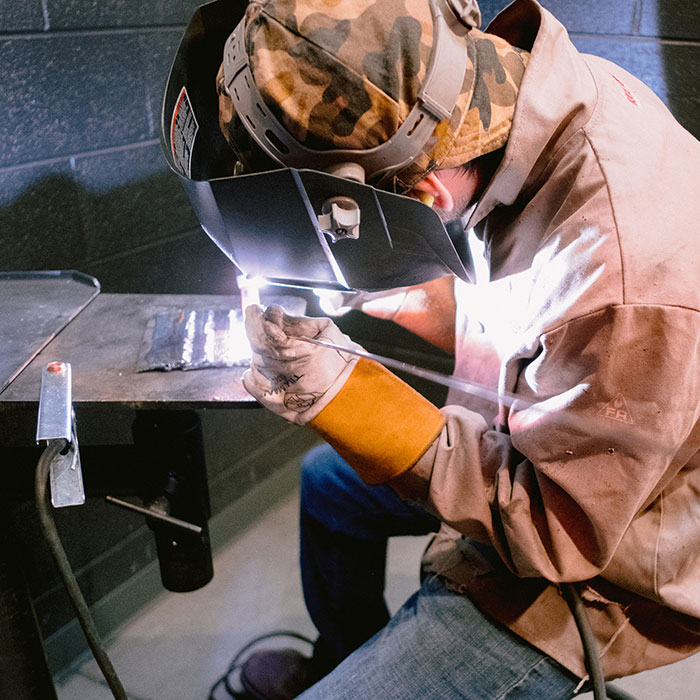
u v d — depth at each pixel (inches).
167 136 30.9
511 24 31.9
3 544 37.8
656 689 53.7
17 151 45.9
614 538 28.1
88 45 48.0
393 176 26.9
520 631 32.3
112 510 58.4
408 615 35.4
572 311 27.0
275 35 24.8
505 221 32.3
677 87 54.7
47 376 34.1
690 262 26.5
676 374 25.8
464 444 31.3
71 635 57.1
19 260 48.1
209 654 57.5
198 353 37.0
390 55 24.6
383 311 44.0
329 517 44.4
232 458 69.6
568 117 28.9
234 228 28.7
